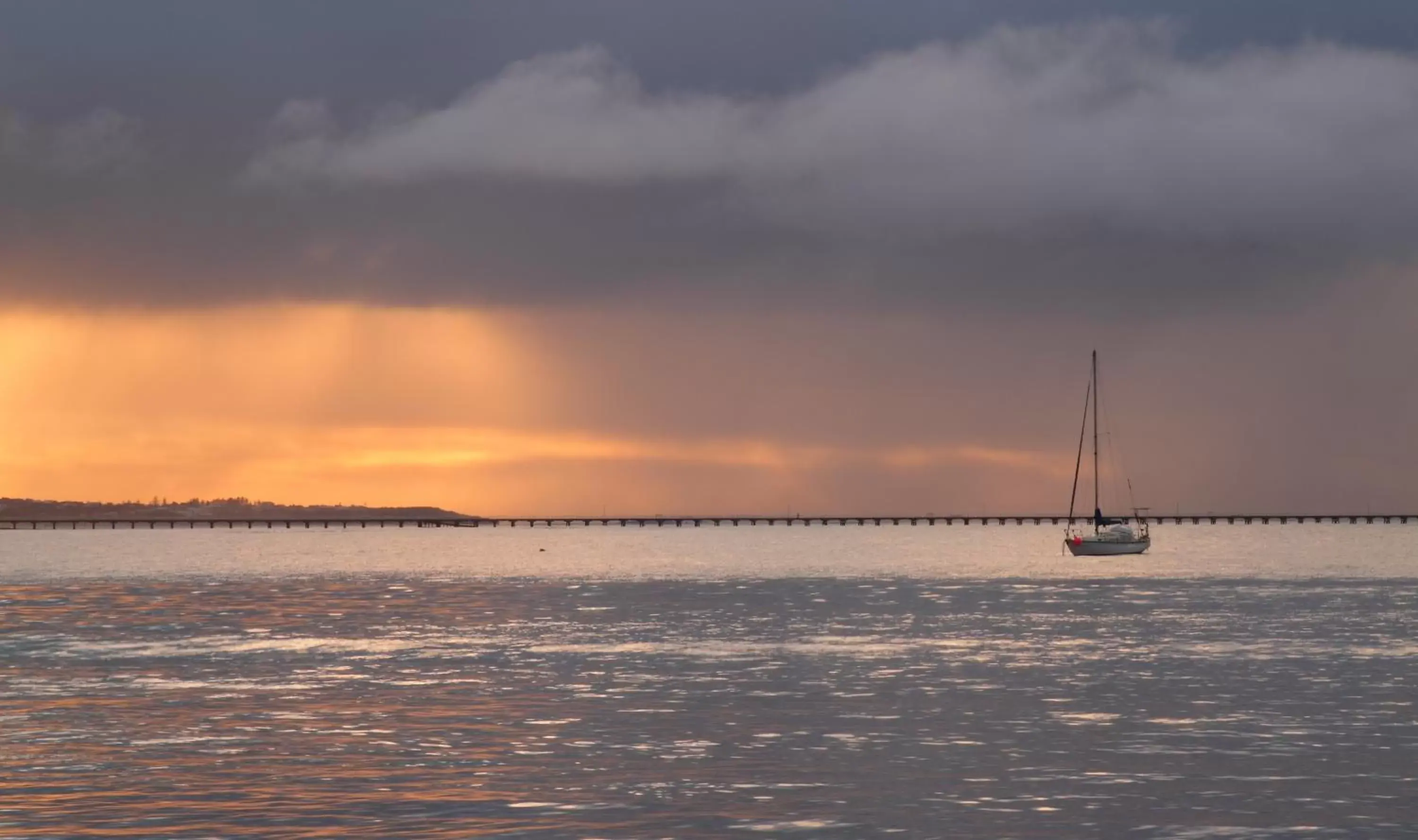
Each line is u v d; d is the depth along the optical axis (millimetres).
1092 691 50688
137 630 80188
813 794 33250
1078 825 30344
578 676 55844
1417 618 85000
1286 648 66000
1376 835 29484
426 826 30141
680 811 31562
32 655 64812
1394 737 40500
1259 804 32125
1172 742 40000
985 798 32844
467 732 41781
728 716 44969
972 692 50438
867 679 54375
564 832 29625
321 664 60562
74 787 33906
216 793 33281
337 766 36438
